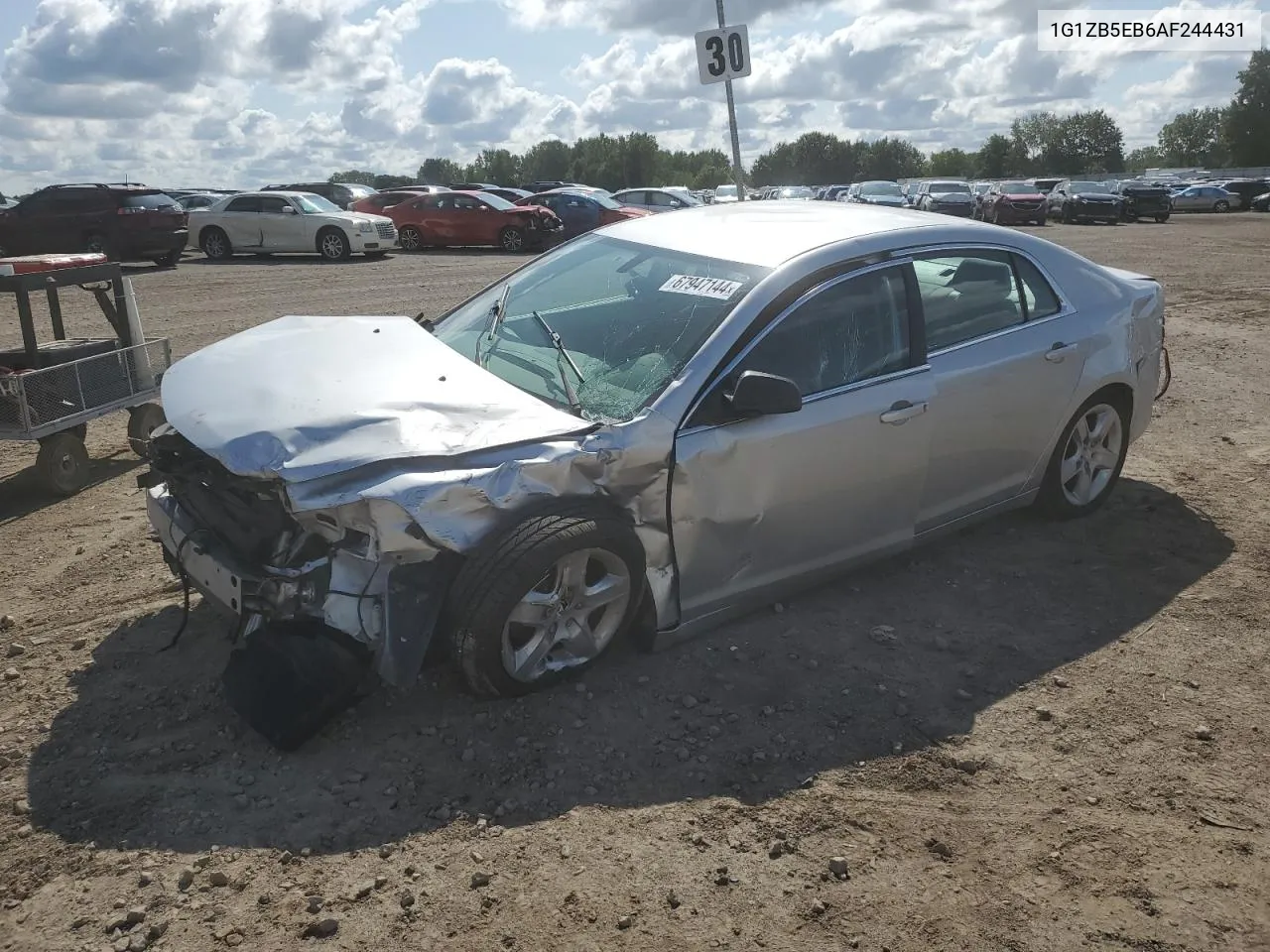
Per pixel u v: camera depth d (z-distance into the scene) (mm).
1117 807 3031
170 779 3076
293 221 21203
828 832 2906
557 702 3494
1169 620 4168
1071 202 33781
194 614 4137
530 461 3207
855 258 4066
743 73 7730
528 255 22938
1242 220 37031
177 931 2498
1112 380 4914
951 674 3756
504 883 2682
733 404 3494
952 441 4301
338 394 3406
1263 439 6641
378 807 2965
